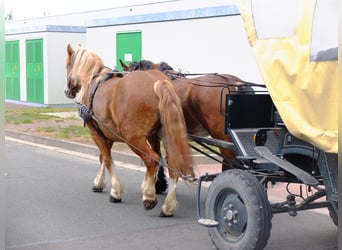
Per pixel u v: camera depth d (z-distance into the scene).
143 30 18.59
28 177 10.54
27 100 26.39
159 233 6.98
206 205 6.03
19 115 21.00
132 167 11.65
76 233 6.95
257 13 5.46
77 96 9.16
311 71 4.89
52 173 10.96
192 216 7.79
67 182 10.08
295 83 5.05
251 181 5.50
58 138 15.03
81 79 8.53
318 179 5.89
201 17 16.09
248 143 6.29
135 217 7.71
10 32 27.20
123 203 8.50
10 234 6.89
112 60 20.23
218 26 15.60
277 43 5.24
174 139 7.02
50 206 8.30
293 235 6.96
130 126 7.41
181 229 7.16
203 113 7.61
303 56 4.96
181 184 9.97
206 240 6.70
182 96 7.88
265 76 5.33
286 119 5.14
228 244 5.71
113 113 7.66
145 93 7.33
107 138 8.31
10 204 8.40
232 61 15.24
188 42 16.69
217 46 15.68
